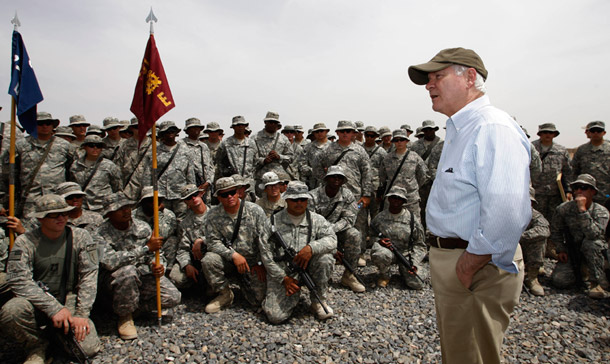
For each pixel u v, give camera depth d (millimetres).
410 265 5102
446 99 2006
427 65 1962
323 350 3414
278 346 3488
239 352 3363
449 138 2021
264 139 7398
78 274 3473
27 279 3145
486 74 1995
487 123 1776
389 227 5426
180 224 4953
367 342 3568
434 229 2016
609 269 4684
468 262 1758
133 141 6551
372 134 8195
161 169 5930
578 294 4938
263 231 4277
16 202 5734
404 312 4312
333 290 5078
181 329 3824
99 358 3270
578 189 5039
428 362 3252
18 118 3998
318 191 5469
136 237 4156
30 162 5598
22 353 3385
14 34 4008
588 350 3420
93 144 5852
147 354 3322
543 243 4930
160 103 4012
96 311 4227
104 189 5984
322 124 7910
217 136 9242
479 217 1781
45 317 3219
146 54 4082
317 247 4070
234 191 4414
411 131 11891
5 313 2984
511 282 1890
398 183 6977
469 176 1808
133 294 3652
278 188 5504
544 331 3836
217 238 4469
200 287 4816
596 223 4871
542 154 7273
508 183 1624
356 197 6602
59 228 3309
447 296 1963
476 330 1938
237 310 4383
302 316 4184
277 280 4078
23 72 4027
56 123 5910
